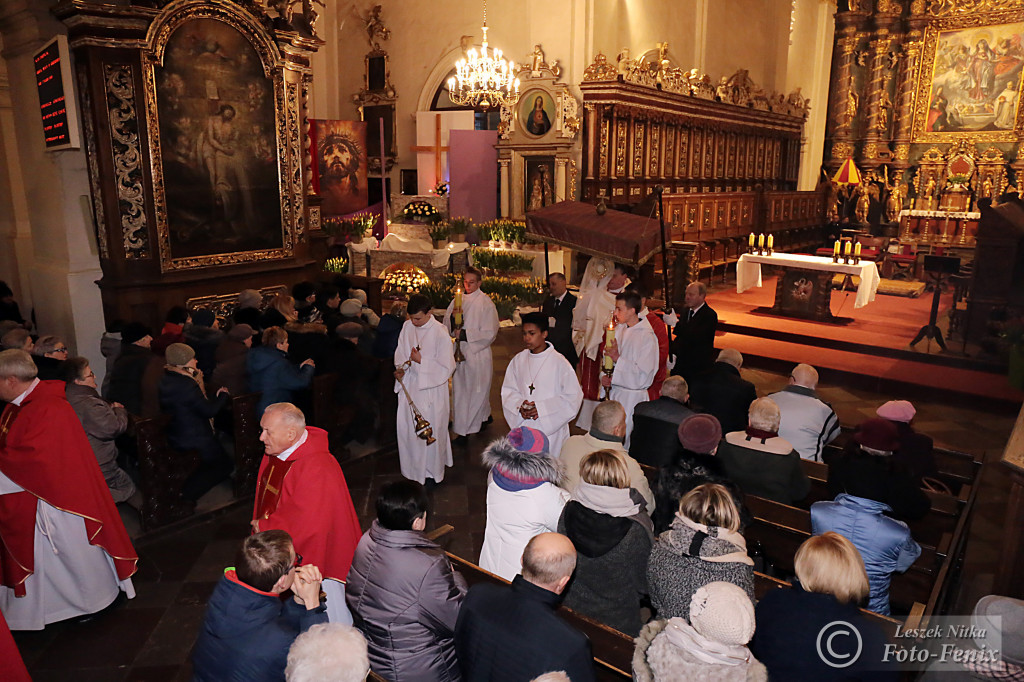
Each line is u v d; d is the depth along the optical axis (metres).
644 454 4.98
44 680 3.99
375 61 18.72
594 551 3.22
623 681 2.91
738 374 5.70
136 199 8.48
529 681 2.38
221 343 6.48
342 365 6.82
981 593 4.53
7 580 4.29
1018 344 9.41
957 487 5.22
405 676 2.89
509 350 11.15
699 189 18.80
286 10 9.63
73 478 4.28
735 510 2.91
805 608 2.54
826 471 4.81
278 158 9.89
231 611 2.46
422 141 17.30
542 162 15.66
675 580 2.82
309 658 2.11
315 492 3.63
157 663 4.15
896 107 22.34
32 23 8.09
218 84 9.03
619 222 7.45
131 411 5.68
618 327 6.59
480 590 2.61
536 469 3.46
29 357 4.31
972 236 20.77
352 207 16.95
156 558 5.27
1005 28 20.48
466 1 16.69
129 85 8.23
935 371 10.02
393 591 2.87
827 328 12.09
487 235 15.65
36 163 8.65
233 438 6.16
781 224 20.27
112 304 8.54
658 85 15.91
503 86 15.46
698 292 7.52
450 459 6.80
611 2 15.38
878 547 3.41
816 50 24.23
